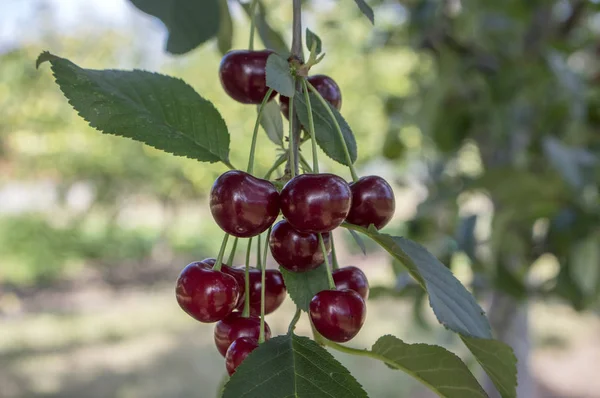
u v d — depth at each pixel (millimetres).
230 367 265
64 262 3127
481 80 717
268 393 244
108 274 3316
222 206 256
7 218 3219
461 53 732
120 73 283
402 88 1441
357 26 1188
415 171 979
